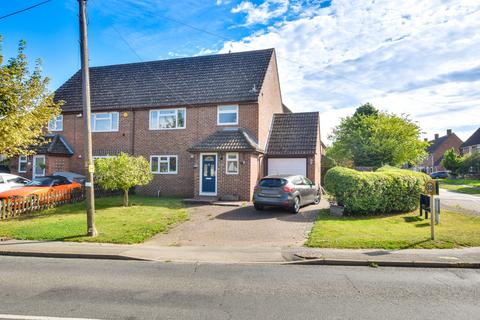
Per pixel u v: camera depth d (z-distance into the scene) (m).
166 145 20.02
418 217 12.10
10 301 4.93
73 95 22.86
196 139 19.48
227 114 19.05
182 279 6.08
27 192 14.04
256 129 18.38
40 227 10.48
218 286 5.69
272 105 22.41
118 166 14.16
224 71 21.08
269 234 9.89
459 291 5.46
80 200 16.17
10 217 12.15
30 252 7.88
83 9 9.57
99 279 6.06
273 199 13.03
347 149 31.39
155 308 4.68
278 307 4.74
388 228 10.31
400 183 12.80
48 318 4.31
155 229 10.34
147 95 21.02
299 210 13.91
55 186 15.54
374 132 29.27
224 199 16.55
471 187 29.75
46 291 5.39
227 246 8.64
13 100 11.43
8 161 21.86
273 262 7.23
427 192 9.05
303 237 9.52
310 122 21.59
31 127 13.28
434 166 66.06
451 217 12.37
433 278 6.19
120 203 15.57
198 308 4.69
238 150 16.39
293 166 19.70
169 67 22.73
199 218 12.27
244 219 12.05
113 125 21.16
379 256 7.44
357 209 12.44
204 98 19.41
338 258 7.29
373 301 5.00
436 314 4.51
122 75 23.25
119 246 8.61
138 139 20.56
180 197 18.64
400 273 6.52
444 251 7.89
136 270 6.68
